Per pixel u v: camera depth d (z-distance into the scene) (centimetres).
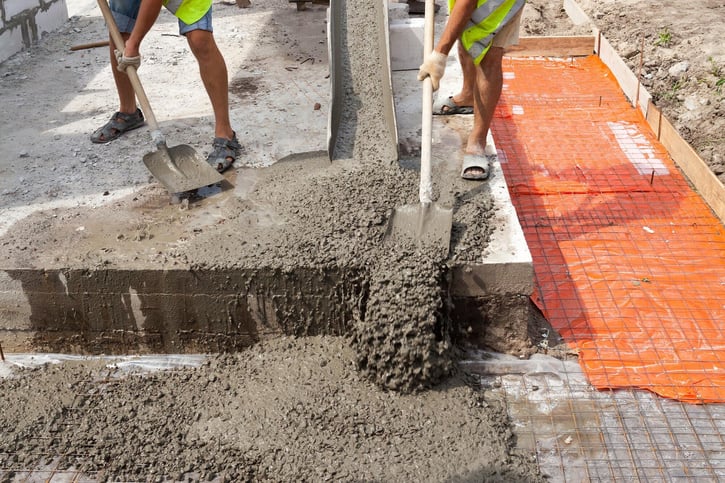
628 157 500
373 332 321
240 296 341
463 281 335
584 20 714
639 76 570
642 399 318
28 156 446
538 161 498
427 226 349
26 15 643
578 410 315
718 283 383
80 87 557
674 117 554
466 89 459
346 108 474
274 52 618
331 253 338
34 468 292
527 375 335
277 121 480
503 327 345
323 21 702
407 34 539
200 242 351
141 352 358
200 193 395
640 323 359
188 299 341
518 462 287
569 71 641
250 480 285
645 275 391
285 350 347
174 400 323
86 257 342
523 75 634
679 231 424
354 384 325
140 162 434
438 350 320
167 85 549
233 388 328
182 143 452
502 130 539
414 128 457
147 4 377
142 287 338
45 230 366
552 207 450
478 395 321
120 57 398
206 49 399
